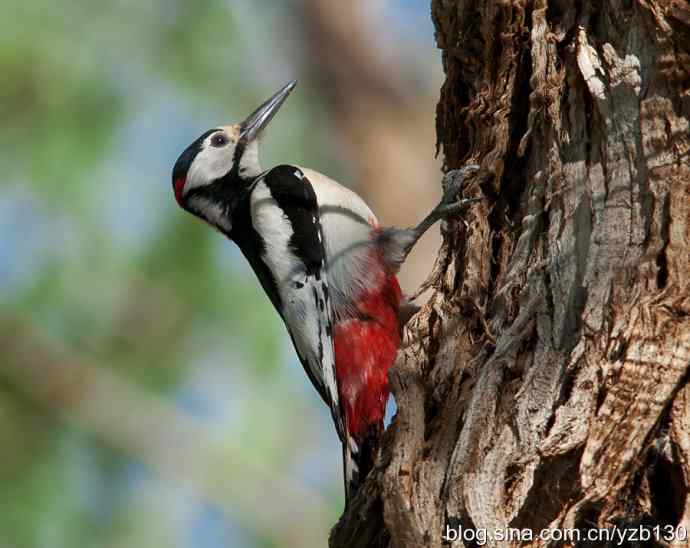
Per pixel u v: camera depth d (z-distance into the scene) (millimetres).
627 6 7516
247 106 13656
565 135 7531
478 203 8172
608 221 7047
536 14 8016
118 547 12062
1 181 12234
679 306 6516
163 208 12555
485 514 6410
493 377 6898
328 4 15805
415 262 14695
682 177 6906
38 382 12562
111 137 12500
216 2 13586
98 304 12469
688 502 5996
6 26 12477
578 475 6277
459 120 9062
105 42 12867
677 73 7102
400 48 16359
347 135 15406
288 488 12711
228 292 12531
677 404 6289
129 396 12672
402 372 7535
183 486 12539
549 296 7070
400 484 6773
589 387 6527
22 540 11742
